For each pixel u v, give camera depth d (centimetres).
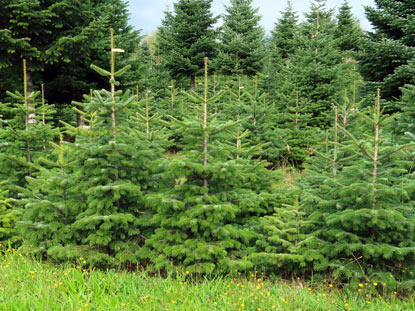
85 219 427
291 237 427
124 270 449
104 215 437
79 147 440
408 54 954
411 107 591
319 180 498
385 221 377
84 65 1230
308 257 402
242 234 447
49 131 644
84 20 1098
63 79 1173
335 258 411
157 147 534
